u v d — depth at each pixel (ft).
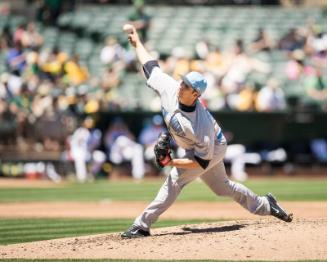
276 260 86.07
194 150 99.66
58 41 328.08
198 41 318.24
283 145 279.69
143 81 298.56
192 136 97.91
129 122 281.33
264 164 279.08
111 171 279.69
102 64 311.68
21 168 279.90
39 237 119.85
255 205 106.52
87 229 131.64
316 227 102.22
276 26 331.16
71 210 173.47
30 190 232.94
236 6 349.61
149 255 90.74
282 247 92.32
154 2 350.43
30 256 93.61
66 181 269.85
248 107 279.28
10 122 284.00
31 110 287.28
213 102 279.28
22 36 312.91
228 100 280.51
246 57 299.38
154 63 103.19
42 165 278.05
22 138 283.79
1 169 280.31
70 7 345.51
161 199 103.24
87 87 293.84
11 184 256.52
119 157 276.82
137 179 274.36
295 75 299.58
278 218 108.99
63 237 118.52
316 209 160.15
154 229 112.98
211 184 105.40
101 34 329.31
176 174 102.53
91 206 183.11
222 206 179.22
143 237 102.99
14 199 203.10
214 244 94.89
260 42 313.12
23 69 301.43
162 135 98.89
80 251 95.76
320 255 88.43
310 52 313.53
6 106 287.07
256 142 278.87
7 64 307.58
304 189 227.61
